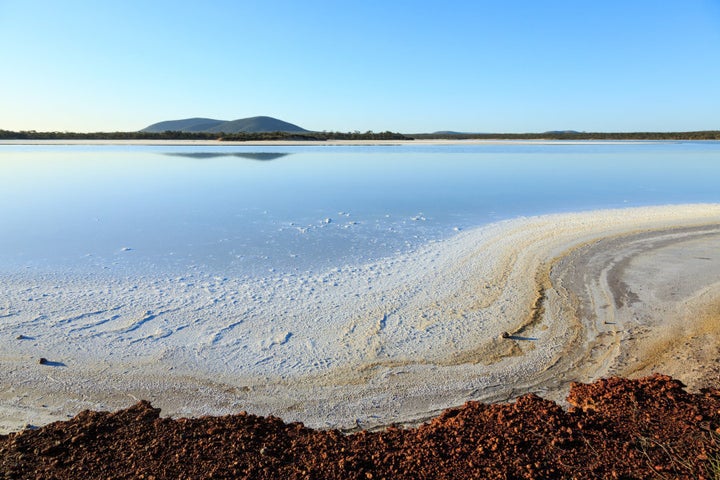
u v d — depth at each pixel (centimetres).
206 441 270
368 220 945
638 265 645
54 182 1536
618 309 503
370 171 1916
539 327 465
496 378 380
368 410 340
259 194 1283
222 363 399
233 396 355
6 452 262
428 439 270
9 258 675
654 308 502
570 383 370
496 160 2520
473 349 424
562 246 741
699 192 1309
